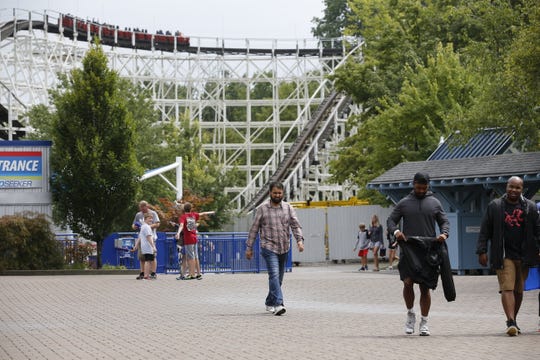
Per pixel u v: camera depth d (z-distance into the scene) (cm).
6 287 3944
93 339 2178
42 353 1948
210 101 13875
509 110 4703
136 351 1955
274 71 14125
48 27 13175
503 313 2714
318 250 7894
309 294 3562
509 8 5172
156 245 5369
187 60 13738
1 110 10619
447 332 2239
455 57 6850
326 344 2016
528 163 4844
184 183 9462
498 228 2217
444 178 5228
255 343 2050
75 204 5472
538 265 2462
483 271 5312
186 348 1986
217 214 9369
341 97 11712
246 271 5644
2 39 11825
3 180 5675
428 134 6531
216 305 3064
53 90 9231
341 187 12256
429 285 2147
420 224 2197
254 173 17712
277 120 13975
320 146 11431
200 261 5550
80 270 5147
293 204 8562
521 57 4266
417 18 7919
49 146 5716
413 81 6856
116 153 5512
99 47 5584
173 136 10031
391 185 5766
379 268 6538
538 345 1975
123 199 5500
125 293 3616
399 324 2419
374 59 8019
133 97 9362
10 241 5100
